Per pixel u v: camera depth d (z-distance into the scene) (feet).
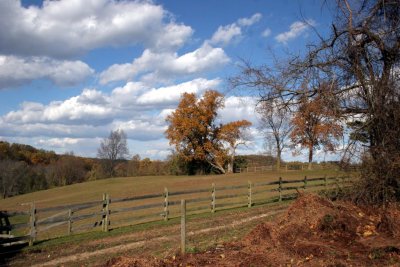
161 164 302.45
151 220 65.77
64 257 41.78
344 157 43.88
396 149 40.70
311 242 31.68
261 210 66.39
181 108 237.04
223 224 53.72
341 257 27.91
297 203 39.93
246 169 251.80
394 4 42.75
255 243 33.27
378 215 38.11
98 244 47.26
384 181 40.78
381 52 43.19
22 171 274.36
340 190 47.11
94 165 330.13
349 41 43.68
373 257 27.20
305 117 47.01
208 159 245.86
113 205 103.24
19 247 46.98
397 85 40.78
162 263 28.86
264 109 50.80
